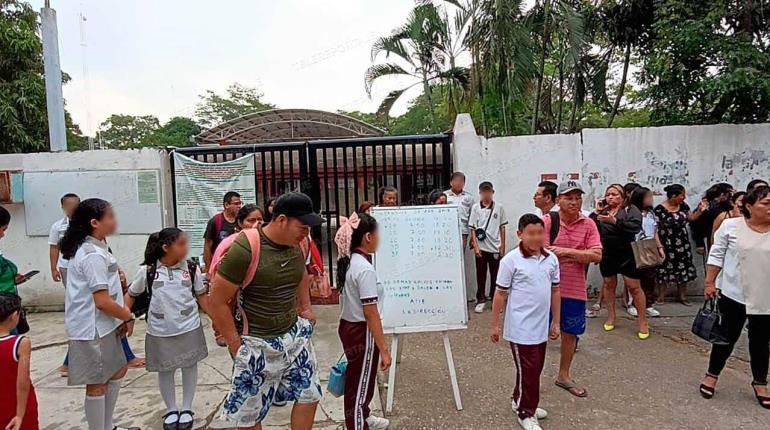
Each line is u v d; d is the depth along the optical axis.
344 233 4.13
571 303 4.07
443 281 4.08
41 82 11.43
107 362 3.28
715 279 4.02
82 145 17.12
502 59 9.19
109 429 3.52
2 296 2.82
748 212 3.86
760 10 7.13
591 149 6.87
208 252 5.46
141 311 3.64
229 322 2.68
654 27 7.48
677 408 3.88
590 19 9.36
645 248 5.40
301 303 3.19
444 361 4.98
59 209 7.29
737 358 4.93
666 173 6.87
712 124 7.14
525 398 3.57
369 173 7.62
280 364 2.80
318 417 3.84
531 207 6.94
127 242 7.30
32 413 2.88
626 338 5.52
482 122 10.89
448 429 3.65
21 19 12.12
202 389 4.41
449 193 6.83
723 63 6.76
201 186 7.31
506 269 3.57
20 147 11.18
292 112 13.14
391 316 3.99
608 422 3.69
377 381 4.51
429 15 11.62
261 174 7.52
